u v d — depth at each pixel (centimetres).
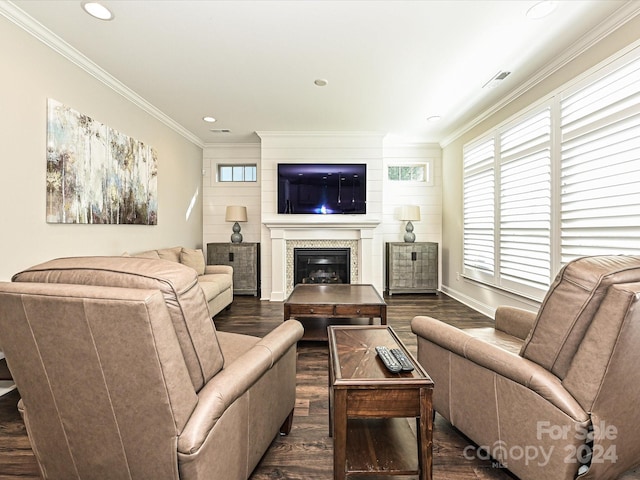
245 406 126
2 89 213
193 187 532
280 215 516
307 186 510
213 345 116
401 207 553
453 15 225
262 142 510
